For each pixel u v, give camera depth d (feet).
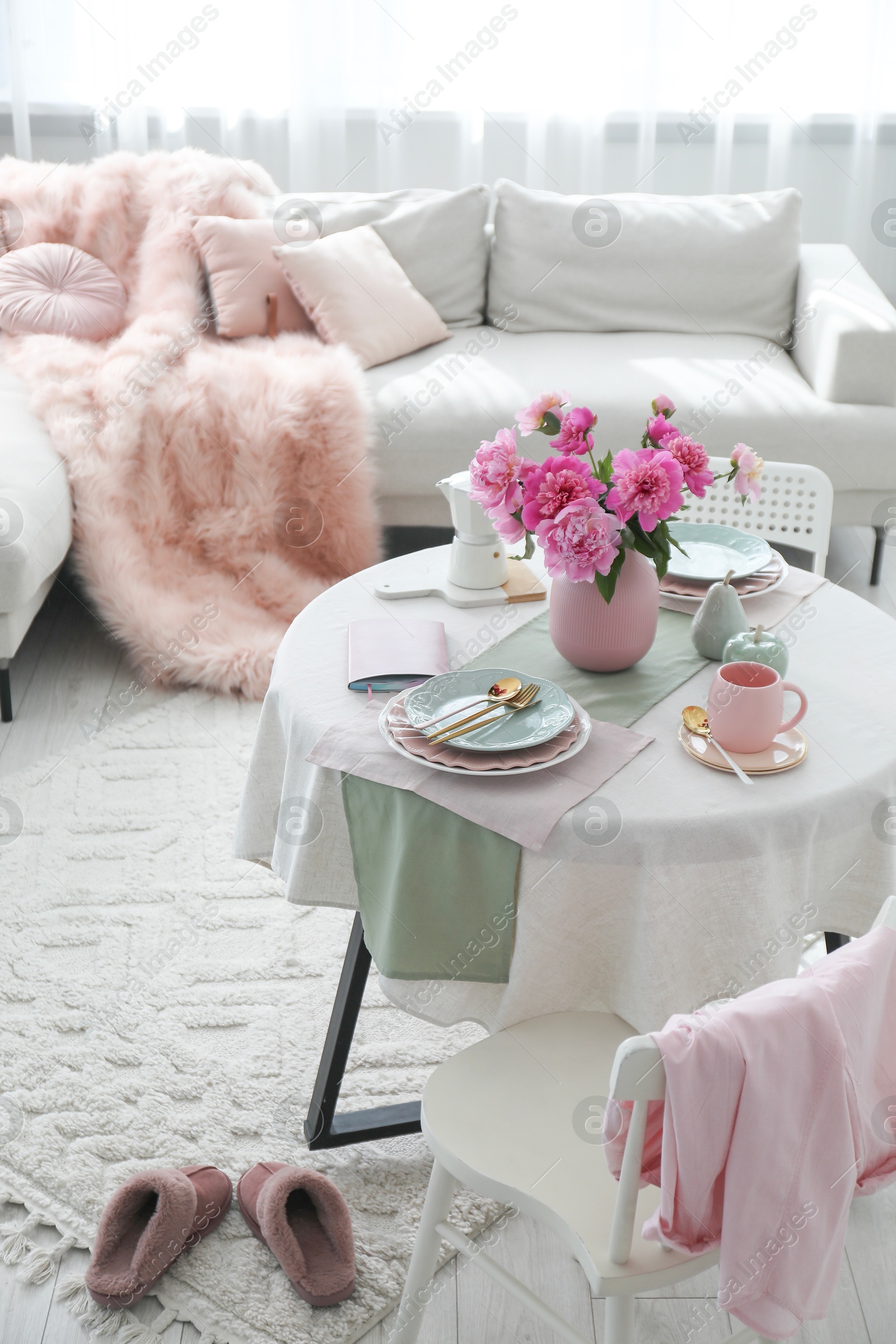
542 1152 3.76
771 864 4.08
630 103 13.65
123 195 11.00
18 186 11.04
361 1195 5.08
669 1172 3.10
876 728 4.54
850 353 9.78
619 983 4.24
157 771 8.15
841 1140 3.22
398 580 5.93
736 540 5.98
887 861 4.45
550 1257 4.84
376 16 13.03
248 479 9.43
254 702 9.06
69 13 12.67
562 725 4.43
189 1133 5.38
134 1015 6.05
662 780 4.24
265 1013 6.09
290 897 4.74
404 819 4.24
